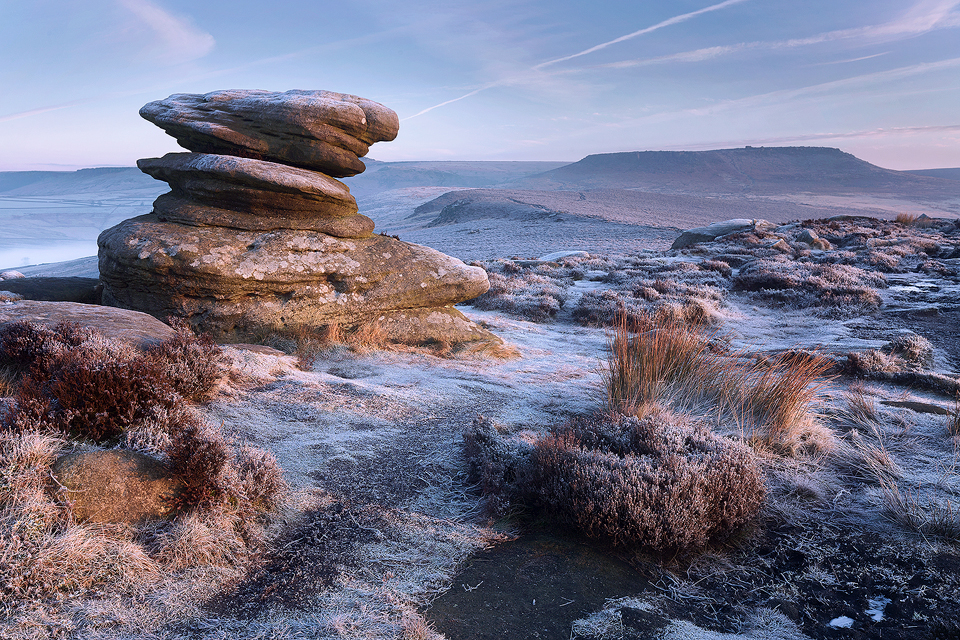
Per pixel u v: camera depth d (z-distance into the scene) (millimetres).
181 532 2955
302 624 2570
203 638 2445
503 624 2715
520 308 14703
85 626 2436
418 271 9266
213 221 8195
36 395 3688
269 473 3520
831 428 5766
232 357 6324
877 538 3646
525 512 3852
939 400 7098
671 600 3002
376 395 6055
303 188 8297
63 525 2799
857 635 2742
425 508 3812
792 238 32781
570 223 87375
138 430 3604
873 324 13352
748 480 3781
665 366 6500
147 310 7973
